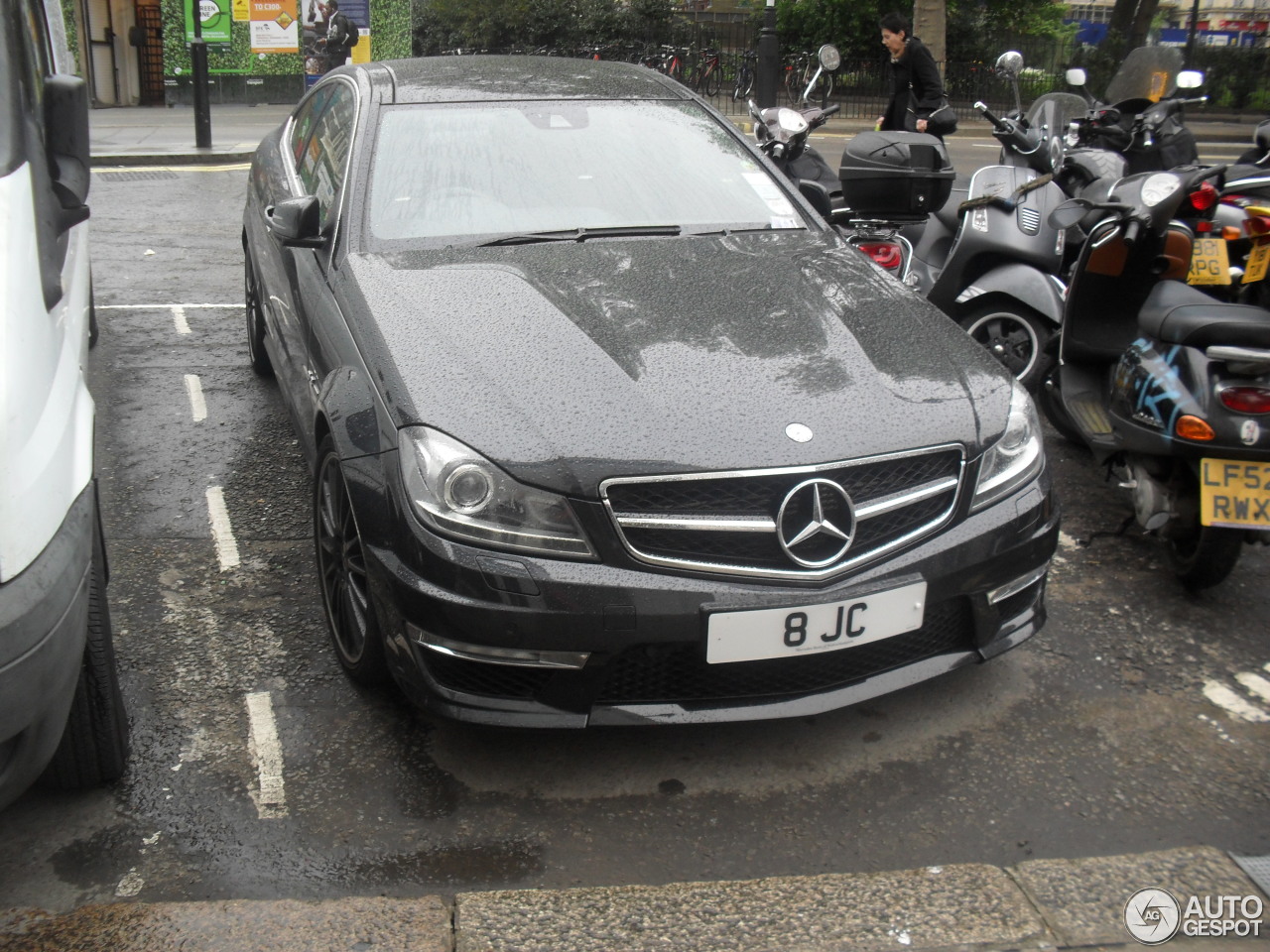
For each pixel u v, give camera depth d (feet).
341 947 8.13
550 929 8.35
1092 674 12.05
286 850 9.34
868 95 79.15
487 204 13.21
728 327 10.98
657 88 15.76
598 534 9.28
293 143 18.01
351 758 10.50
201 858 9.23
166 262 28.55
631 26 91.04
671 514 9.37
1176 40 107.14
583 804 9.98
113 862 9.15
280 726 10.91
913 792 10.21
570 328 10.77
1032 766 10.57
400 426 9.85
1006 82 77.97
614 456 9.36
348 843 9.45
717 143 14.93
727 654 9.43
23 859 9.16
